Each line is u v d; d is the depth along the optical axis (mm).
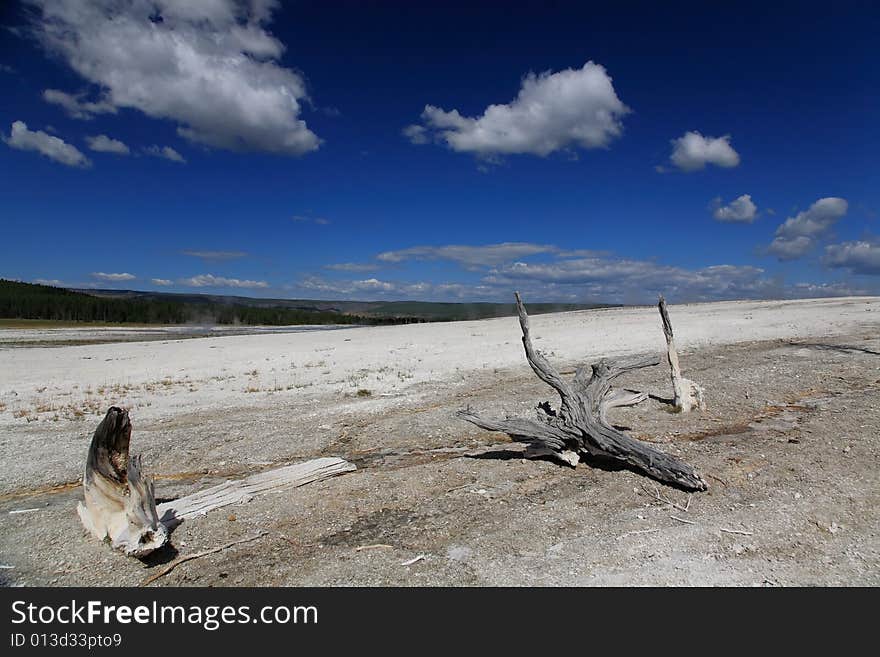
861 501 5750
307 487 6754
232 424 10445
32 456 8703
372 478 6996
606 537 5168
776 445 7562
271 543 5344
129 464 5074
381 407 11391
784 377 12086
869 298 37312
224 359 20609
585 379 7375
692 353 16781
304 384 14562
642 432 8602
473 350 20016
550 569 4680
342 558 5000
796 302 36125
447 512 5918
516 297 7254
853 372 12203
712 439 8078
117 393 14094
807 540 5004
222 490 6410
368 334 30000
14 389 14992
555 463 7422
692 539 5059
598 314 36500
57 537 5570
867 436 7691
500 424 7250
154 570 4898
